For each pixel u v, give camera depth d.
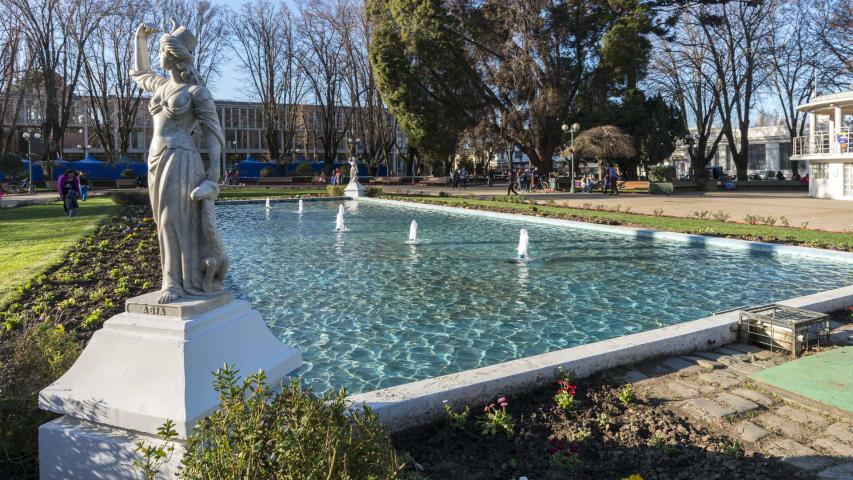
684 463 3.34
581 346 5.06
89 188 37.59
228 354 3.29
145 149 63.34
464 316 7.25
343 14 48.50
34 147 49.62
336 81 52.09
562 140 39.78
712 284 8.98
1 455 3.17
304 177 48.03
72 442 3.01
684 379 4.71
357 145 45.00
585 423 3.86
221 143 3.53
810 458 3.37
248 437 2.23
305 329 6.72
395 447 3.55
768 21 39.06
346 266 10.66
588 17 35.69
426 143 39.50
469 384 4.08
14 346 4.23
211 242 3.45
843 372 4.72
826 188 28.17
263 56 50.03
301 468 2.19
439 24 35.03
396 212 22.44
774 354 5.34
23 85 39.59
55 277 8.87
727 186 39.09
